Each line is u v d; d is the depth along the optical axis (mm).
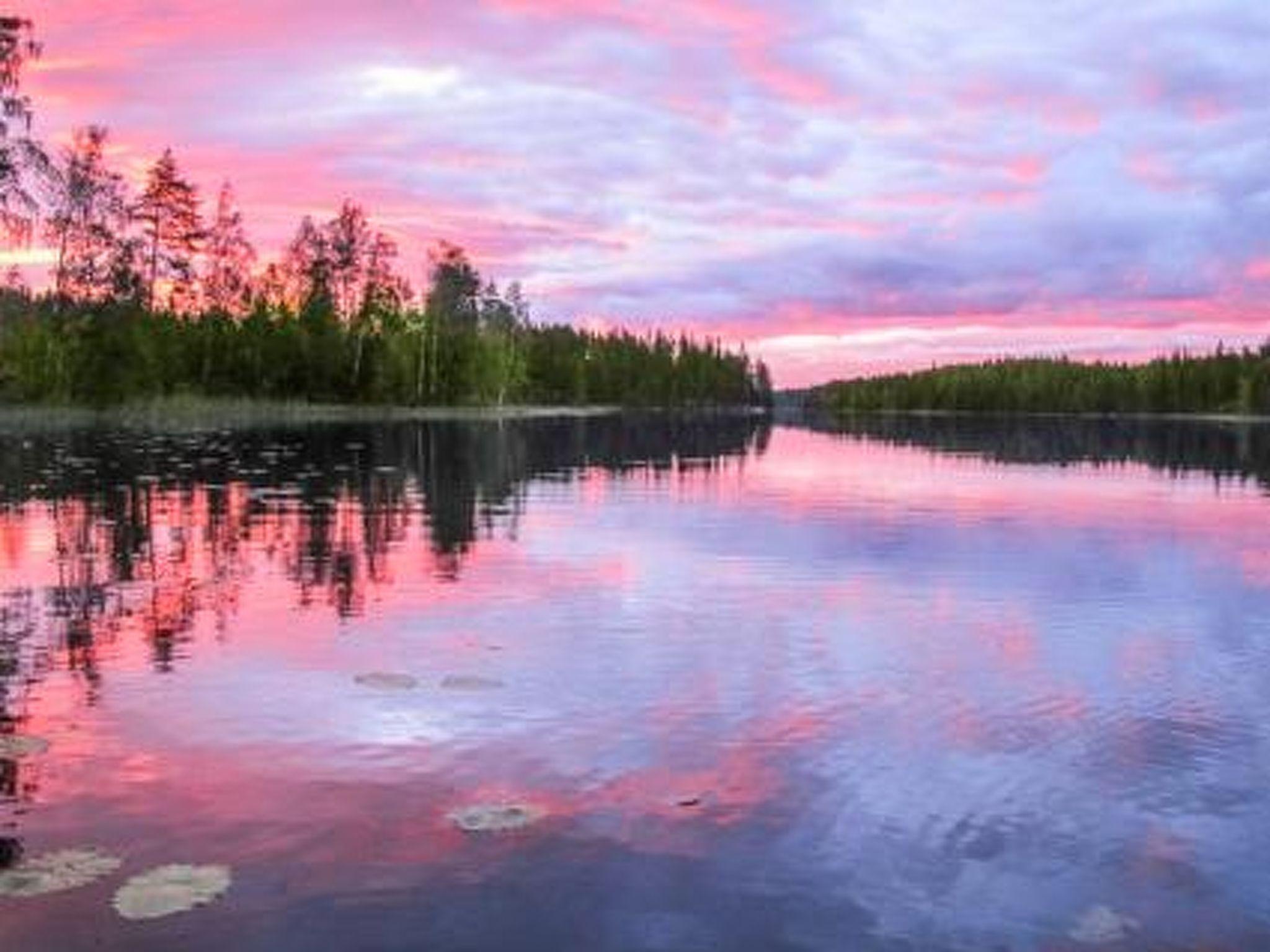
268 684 10008
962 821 7156
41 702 9367
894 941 5645
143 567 15867
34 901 5895
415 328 102438
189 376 79500
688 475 36469
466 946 5523
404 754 8219
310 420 73062
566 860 6480
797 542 19797
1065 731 8992
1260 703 9859
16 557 16531
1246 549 19766
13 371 58500
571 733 8750
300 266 95312
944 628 12789
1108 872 6461
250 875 6230
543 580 15500
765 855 6586
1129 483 36000
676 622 12930
